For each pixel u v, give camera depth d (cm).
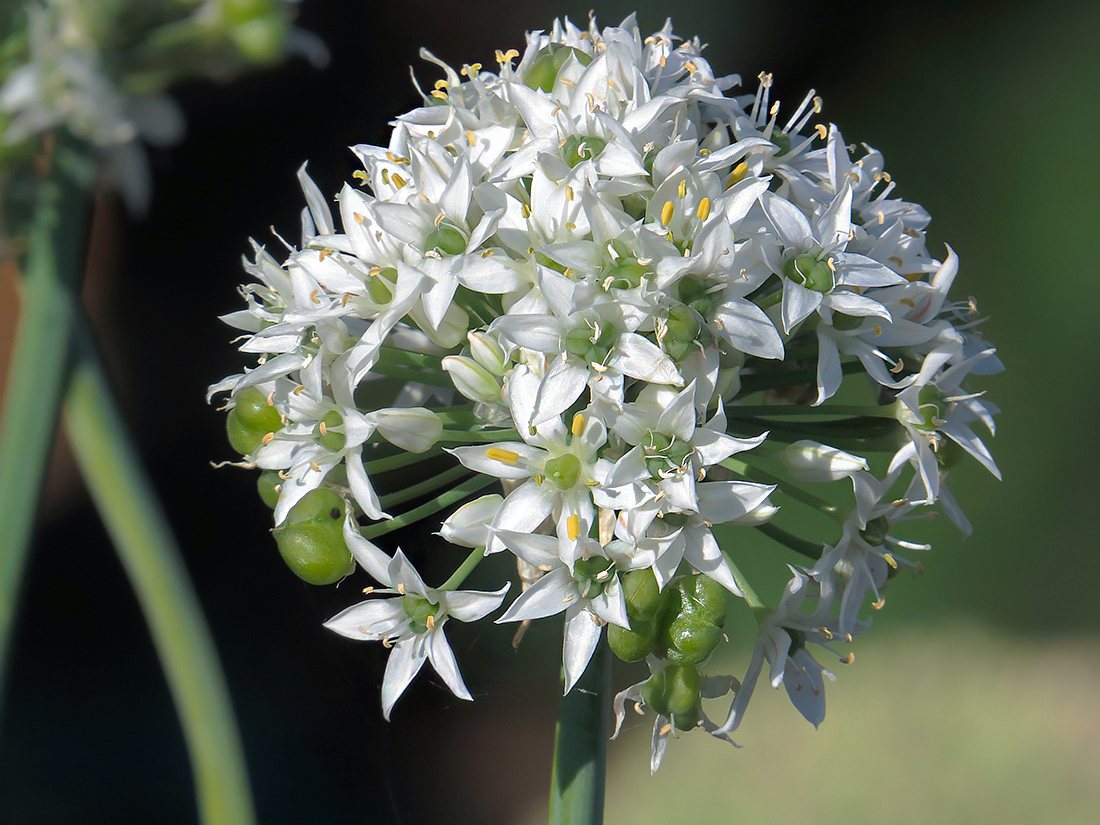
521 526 22
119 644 31
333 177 36
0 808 29
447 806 39
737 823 43
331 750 31
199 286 33
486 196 23
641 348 22
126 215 31
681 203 22
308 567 23
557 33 24
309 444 23
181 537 32
